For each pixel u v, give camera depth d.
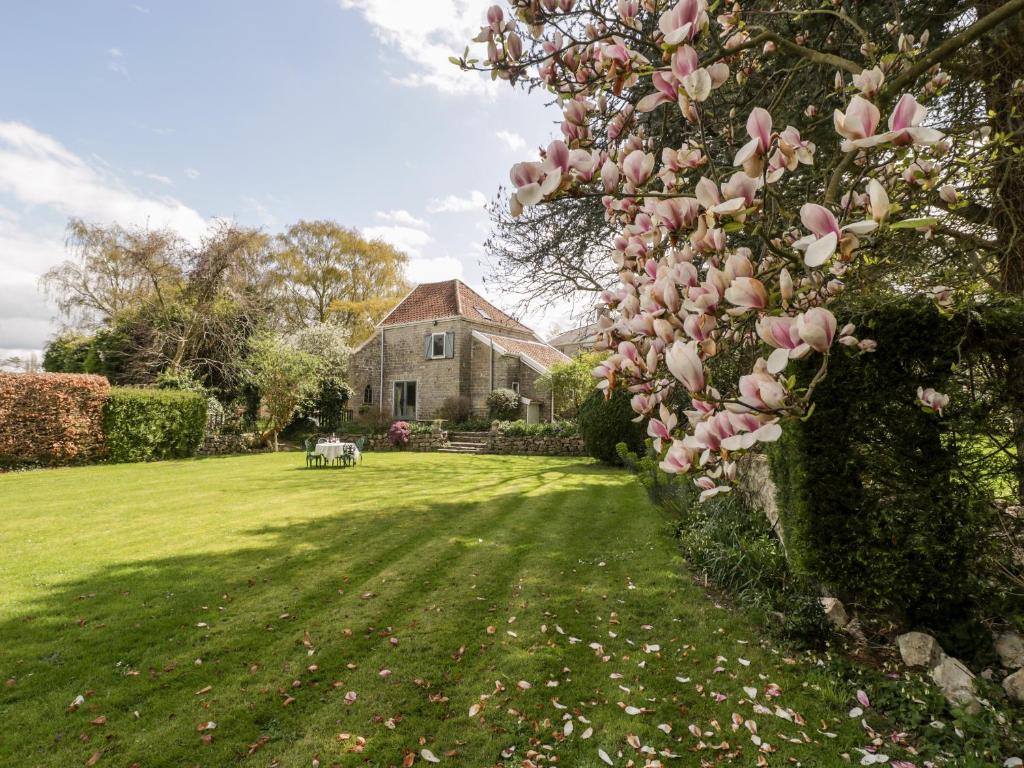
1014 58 3.24
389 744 2.32
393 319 22.27
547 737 2.36
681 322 1.46
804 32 3.12
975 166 2.47
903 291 3.34
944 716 2.36
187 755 2.24
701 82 1.11
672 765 2.17
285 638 3.30
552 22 1.71
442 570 4.62
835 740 2.29
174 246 16.38
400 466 12.47
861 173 1.57
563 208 6.52
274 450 16.59
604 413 11.69
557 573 4.52
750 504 5.18
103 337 17.30
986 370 2.73
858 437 2.90
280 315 23.20
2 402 11.35
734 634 3.32
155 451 13.75
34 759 2.21
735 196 1.16
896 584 2.84
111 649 3.15
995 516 2.75
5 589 4.12
